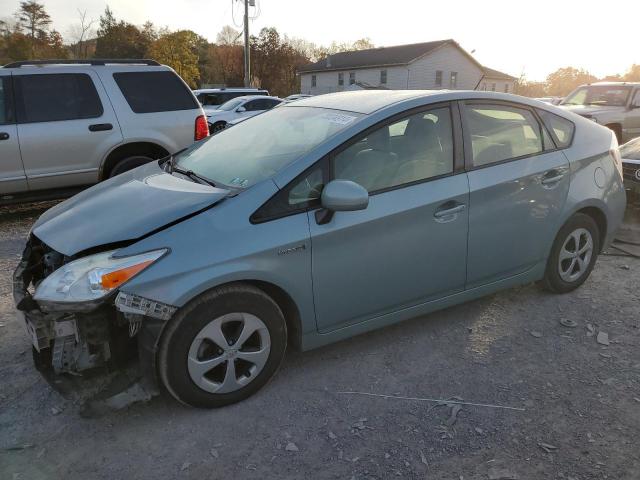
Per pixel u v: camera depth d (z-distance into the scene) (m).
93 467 2.47
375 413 2.84
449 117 3.44
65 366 2.64
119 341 2.76
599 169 4.11
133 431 2.71
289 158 3.07
